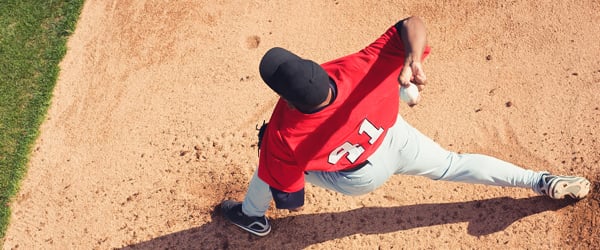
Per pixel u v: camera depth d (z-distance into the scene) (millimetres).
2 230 5078
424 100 5332
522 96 5227
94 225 5035
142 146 5379
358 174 3496
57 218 5098
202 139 5363
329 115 3047
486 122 5141
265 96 5516
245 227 4734
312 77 2783
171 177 5195
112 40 5996
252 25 5961
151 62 5840
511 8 5711
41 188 5246
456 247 4633
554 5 5664
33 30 6086
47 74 5816
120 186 5191
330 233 4812
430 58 5559
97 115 5582
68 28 6066
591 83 5195
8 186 5262
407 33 3059
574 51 5395
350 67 3129
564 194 4438
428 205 4820
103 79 5777
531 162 4898
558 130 5012
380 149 3447
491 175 4121
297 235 4840
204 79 5695
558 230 4586
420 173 3939
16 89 5766
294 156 3178
